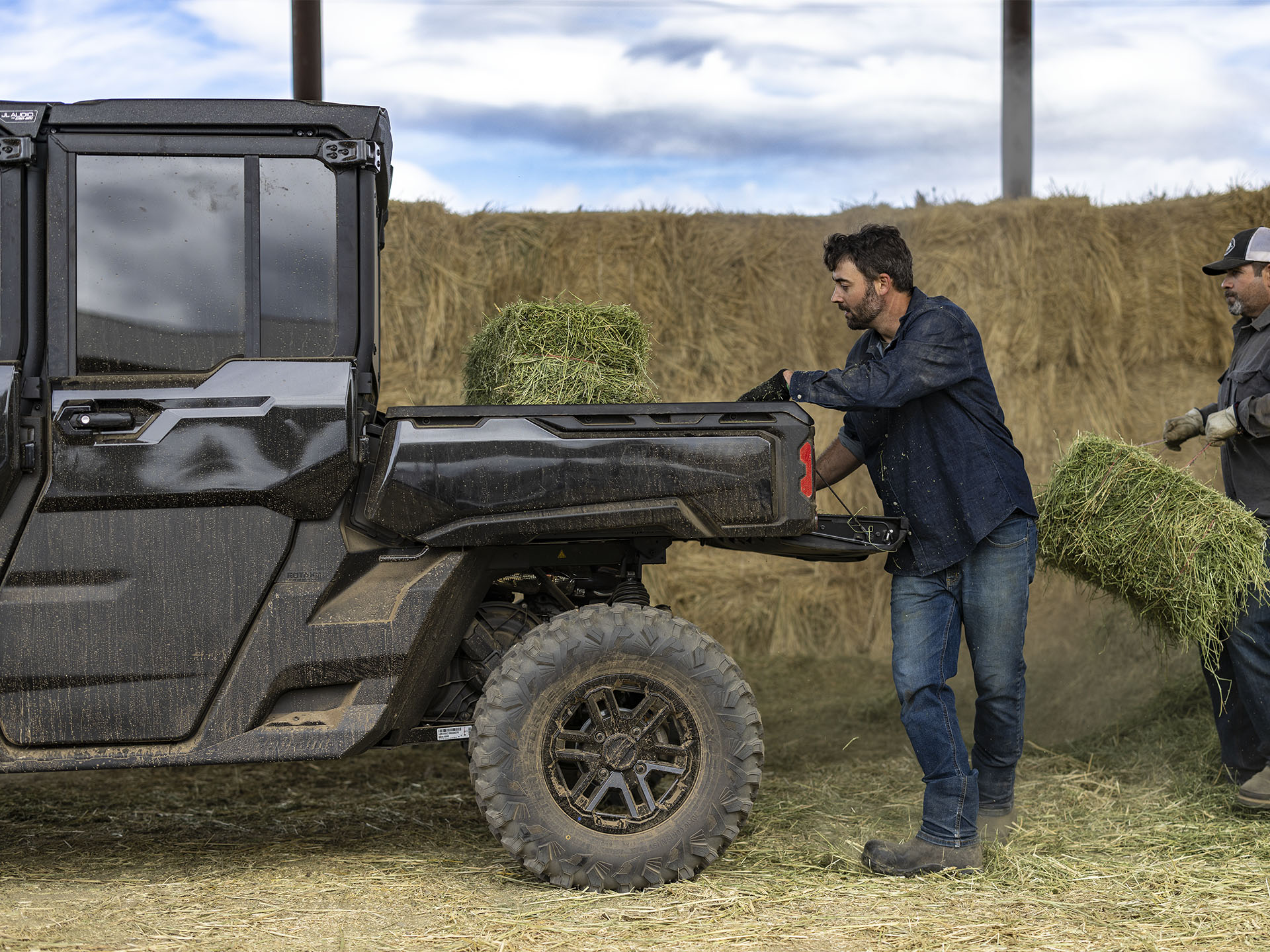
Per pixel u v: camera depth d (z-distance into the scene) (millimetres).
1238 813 3395
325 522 2789
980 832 3217
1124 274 5988
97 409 2691
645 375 3285
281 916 2635
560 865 2787
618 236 5996
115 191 2758
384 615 2775
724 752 2859
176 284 2771
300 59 7062
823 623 6312
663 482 2854
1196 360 5969
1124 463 3365
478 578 2994
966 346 2953
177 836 3381
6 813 3619
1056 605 5598
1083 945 2434
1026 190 8633
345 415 2758
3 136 2701
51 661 2664
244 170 2797
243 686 2717
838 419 6098
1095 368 5980
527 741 2795
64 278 2725
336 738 2736
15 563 2670
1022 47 8633
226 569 2725
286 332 2805
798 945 2439
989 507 2939
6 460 2633
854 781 3953
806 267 6145
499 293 5934
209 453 2713
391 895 2787
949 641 3047
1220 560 3170
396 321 5848
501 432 2832
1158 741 4090
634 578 3152
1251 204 5820
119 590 2693
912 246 6094
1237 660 3301
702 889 2787
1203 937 2469
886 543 3025
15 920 2594
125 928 2545
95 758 2672
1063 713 4672
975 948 2420
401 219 5863
